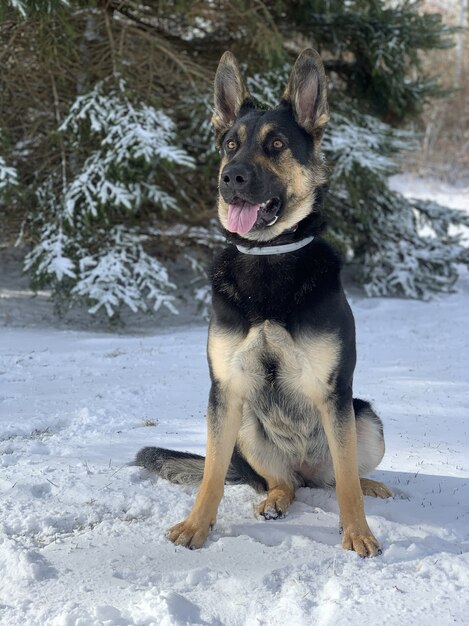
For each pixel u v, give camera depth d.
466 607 0.75
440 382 1.83
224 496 1.09
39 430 1.39
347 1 3.19
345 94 3.40
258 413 1.03
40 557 0.86
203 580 0.81
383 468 1.20
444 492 1.10
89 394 1.66
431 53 7.39
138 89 2.78
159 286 2.64
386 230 3.33
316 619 0.73
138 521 0.98
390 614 0.73
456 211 3.59
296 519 1.00
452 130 7.41
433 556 0.86
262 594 0.78
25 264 2.63
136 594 0.77
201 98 2.84
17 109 2.82
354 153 2.82
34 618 0.73
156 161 2.53
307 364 0.96
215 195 3.06
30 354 2.08
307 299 0.95
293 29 3.23
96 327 2.62
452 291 3.33
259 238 1.00
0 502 1.02
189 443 1.31
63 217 2.62
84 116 2.55
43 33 2.60
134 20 2.99
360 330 2.56
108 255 2.62
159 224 3.04
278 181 1.02
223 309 0.98
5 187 2.48
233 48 3.09
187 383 1.78
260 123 1.04
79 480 1.10
